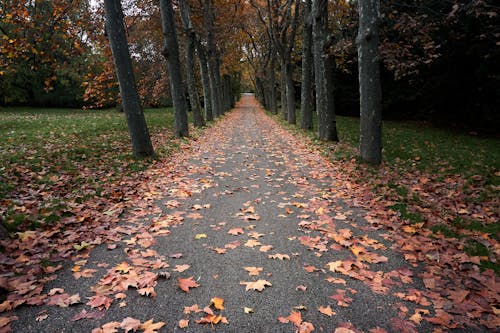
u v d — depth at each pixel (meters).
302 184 6.81
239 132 17.09
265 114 34.44
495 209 5.06
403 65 11.34
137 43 22.70
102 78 10.73
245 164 8.82
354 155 9.03
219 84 31.95
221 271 3.46
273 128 19.11
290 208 5.40
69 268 3.46
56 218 4.59
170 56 12.92
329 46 11.45
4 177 6.35
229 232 4.42
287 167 8.46
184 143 11.94
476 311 2.75
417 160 8.98
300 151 10.80
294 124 20.09
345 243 4.01
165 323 2.66
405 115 21.53
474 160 8.75
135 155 8.88
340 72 23.97
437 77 15.80
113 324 2.60
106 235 4.25
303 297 3.03
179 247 4.01
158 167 8.07
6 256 3.45
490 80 13.88
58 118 21.27
